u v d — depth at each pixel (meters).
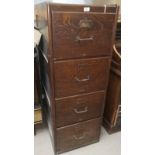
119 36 1.32
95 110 1.19
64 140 1.20
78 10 0.82
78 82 1.01
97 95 1.13
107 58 1.03
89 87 1.07
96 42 0.94
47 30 0.84
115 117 1.38
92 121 1.22
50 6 0.77
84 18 0.85
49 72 0.95
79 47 0.91
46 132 1.44
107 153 1.27
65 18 0.81
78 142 1.27
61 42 0.86
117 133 1.48
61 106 1.05
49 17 0.79
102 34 0.94
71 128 1.17
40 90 1.27
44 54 1.08
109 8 0.89
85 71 1.00
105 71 1.07
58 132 1.14
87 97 1.10
